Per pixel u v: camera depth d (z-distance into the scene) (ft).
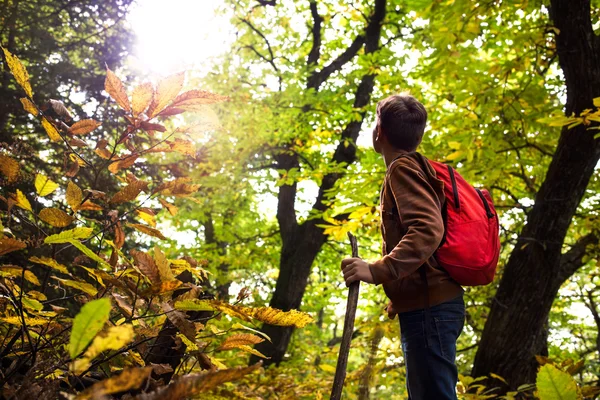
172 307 3.61
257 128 30.66
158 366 3.96
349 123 32.50
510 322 14.58
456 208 5.58
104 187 16.72
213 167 27.86
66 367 3.80
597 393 6.70
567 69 13.43
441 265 5.47
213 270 30.12
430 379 5.28
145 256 3.79
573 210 14.33
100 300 2.14
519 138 17.43
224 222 42.01
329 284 38.22
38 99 17.88
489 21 16.93
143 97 4.47
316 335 37.17
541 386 3.20
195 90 4.42
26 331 3.79
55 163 15.35
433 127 16.78
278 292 30.53
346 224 13.20
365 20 35.60
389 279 5.00
